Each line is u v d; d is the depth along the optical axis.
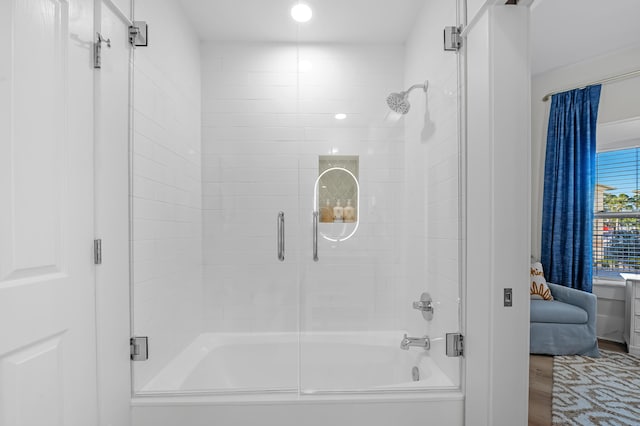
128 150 1.62
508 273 1.47
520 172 1.48
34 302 1.07
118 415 1.52
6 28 0.99
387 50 2.07
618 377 2.65
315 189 2.10
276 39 2.11
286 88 2.11
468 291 1.65
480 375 1.55
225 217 2.11
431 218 1.93
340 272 2.07
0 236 0.97
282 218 2.11
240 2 2.08
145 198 1.74
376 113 2.08
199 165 2.11
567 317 3.10
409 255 2.01
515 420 1.48
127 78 1.62
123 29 1.59
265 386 1.76
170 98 1.94
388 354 1.98
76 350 1.27
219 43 2.11
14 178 1.02
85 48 1.34
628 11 2.85
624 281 3.61
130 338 1.63
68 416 1.22
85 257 1.32
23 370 1.04
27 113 1.06
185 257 2.03
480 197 1.55
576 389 2.44
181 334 2.01
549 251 3.80
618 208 3.78
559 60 3.66
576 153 3.66
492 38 1.47
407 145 2.05
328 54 2.10
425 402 1.64
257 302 2.07
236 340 2.05
